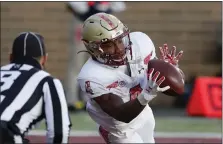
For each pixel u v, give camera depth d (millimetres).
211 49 31609
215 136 21125
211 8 31609
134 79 11555
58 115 11609
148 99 10391
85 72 11430
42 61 12320
